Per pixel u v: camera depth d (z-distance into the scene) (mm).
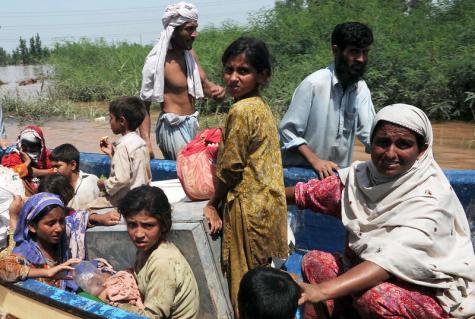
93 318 2393
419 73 13273
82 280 2994
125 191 3922
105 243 3361
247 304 2164
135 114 4000
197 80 5430
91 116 16453
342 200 2846
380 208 2596
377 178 2648
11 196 4012
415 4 18578
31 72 46031
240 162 2775
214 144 3311
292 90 13984
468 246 2609
